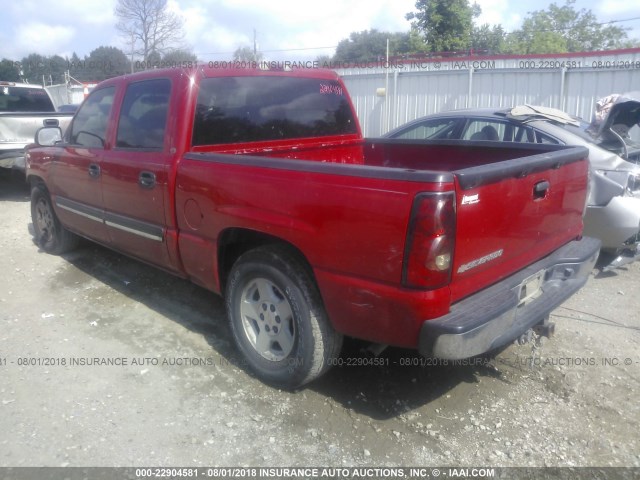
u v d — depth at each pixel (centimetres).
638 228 516
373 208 276
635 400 347
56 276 554
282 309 346
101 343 418
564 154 346
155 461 295
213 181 355
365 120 1570
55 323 451
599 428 321
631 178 523
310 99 466
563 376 374
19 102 1136
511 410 338
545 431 319
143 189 414
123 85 451
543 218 338
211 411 337
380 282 282
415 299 270
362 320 296
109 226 471
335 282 300
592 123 606
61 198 548
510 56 1305
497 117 645
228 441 311
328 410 338
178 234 396
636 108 559
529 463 293
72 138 525
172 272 429
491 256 298
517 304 305
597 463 293
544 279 354
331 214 294
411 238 264
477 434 317
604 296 505
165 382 367
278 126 444
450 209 262
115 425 323
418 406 343
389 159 500
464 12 2773
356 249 287
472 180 271
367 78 1534
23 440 309
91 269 571
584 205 391
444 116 704
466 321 272
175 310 475
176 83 394
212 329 441
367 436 315
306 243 308
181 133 386
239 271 359
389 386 363
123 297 502
